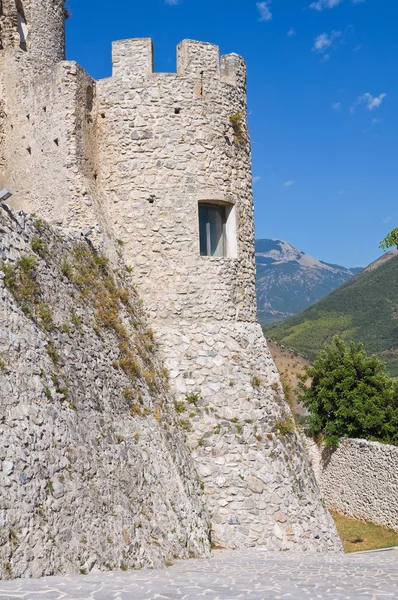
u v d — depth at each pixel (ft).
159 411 43.14
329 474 94.17
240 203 53.42
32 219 36.47
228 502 45.34
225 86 53.26
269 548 44.27
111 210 50.47
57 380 31.14
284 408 51.55
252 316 53.88
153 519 35.47
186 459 45.01
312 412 99.71
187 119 51.19
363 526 80.64
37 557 24.98
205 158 51.44
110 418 36.01
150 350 46.88
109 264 46.42
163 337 49.03
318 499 49.78
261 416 49.03
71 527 27.81
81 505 29.12
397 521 75.51
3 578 23.08
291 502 46.57
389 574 30.94
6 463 25.30
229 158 52.90
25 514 25.23
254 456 47.19
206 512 44.45
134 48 51.31
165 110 50.93
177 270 49.98
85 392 34.06
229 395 48.70
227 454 46.83
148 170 50.37
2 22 53.62
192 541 39.37
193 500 42.93
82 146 48.83
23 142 51.19
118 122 50.88
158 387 45.39
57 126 48.39
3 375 27.25
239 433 47.65
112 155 50.83
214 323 50.44
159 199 50.24
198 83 51.90
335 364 99.09
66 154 47.80
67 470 29.07
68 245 40.55
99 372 36.86
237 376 49.57
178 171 50.55
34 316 31.83
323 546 46.57
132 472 35.50
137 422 39.37
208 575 29.40
